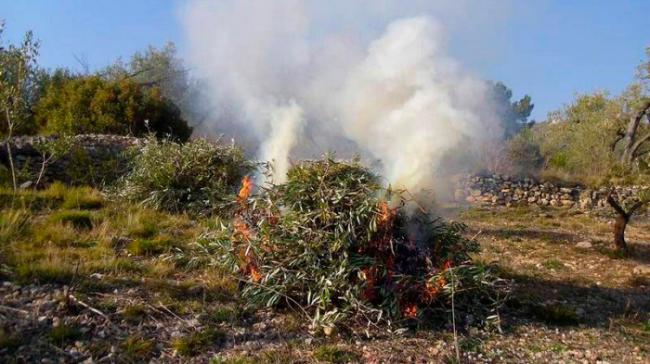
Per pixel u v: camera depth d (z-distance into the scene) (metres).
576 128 21.08
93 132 16.08
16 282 5.75
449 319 6.15
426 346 5.52
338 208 6.14
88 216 8.45
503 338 5.95
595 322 6.77
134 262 6.85
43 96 18.50
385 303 5.84
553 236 13.23
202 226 8.90
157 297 5.86
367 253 6.05
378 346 5.41
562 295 7.88
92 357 4.75
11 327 4.97
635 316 7.06
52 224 7.90
